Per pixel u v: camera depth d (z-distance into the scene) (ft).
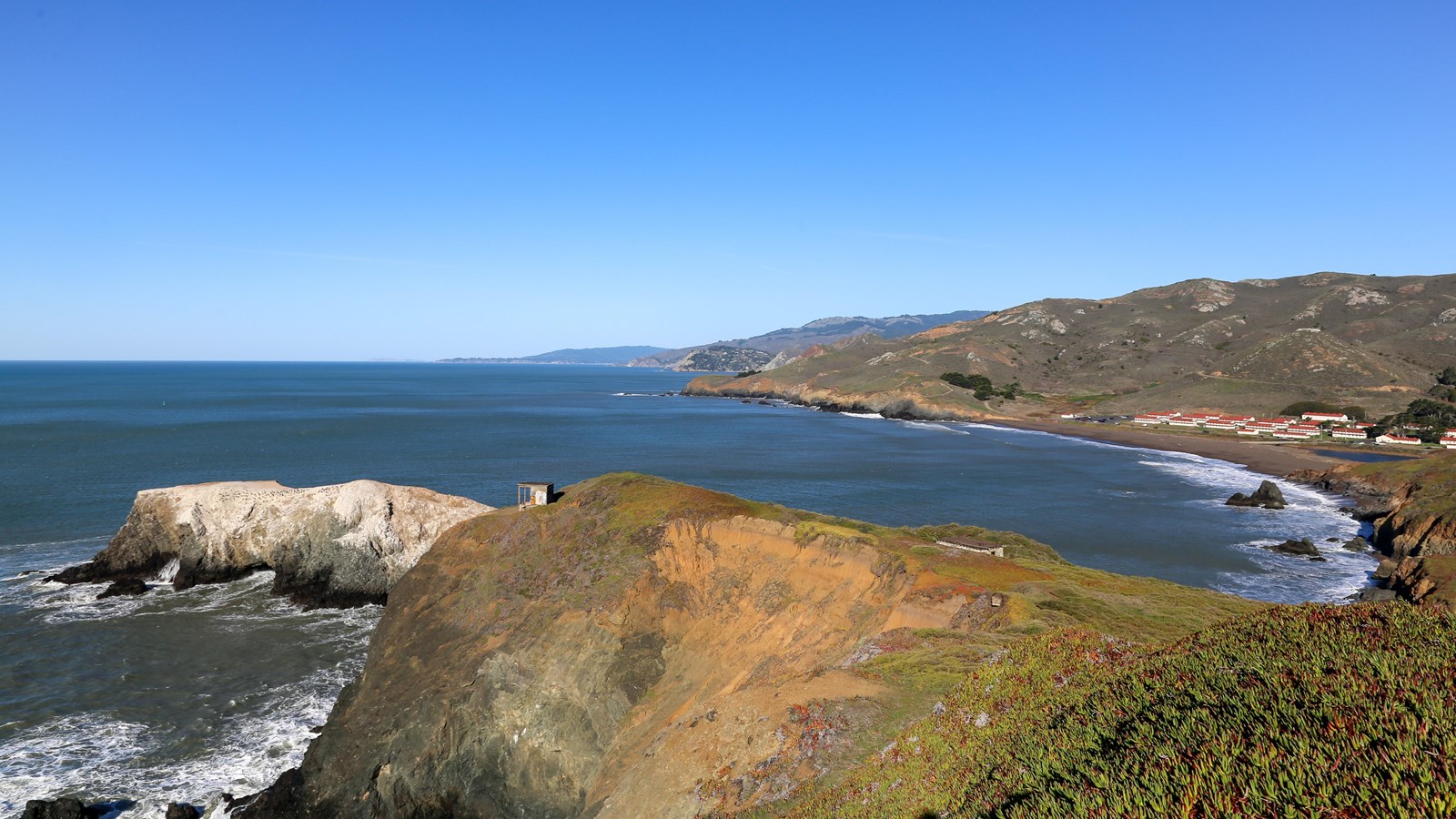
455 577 164.55
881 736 66.44
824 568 130.93
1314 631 42.16
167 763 116.98
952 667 76.48
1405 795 23.75
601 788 107.45
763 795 64.54
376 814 114.52
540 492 195.31
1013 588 107.24
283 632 168.66
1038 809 34.04
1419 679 31.32
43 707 130.00
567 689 124.88
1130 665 51.65
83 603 178.50
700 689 120.06
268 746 123.13
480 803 118.32
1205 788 27.50
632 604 138.31
